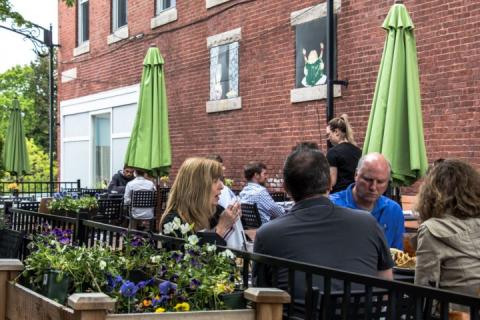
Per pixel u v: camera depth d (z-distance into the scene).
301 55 10.41
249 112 11.62
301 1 10.43
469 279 3.54
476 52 7.84
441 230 3.59
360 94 9.41
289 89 10.70
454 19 8.12
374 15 9.21
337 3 9.75
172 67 13.86
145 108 10.42
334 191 6.90
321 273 2.80
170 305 2.98
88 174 17.61
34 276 3.36
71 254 3.34
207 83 12.78
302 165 3.49
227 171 12.20
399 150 6.33
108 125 16.62
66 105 18.59
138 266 3.62
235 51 11.92
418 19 8.58
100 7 16.67
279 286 3.35
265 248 3.42
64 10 18.59
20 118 16.56
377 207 5.02
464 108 7.99
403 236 5.05
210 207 4.48
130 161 10.48
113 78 16.12
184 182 4.48
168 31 13.89
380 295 2.99
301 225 3.41
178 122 13.73
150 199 11.25
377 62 9.16
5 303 3.38
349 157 6.87
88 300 2.49
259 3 11.34
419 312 2.44
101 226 4.67
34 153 34.41
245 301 3.02
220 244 4.12
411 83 6.41
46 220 5.81
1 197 14.83
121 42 15.67
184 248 3.62
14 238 5.62
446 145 8.23
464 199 3.62
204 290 3.00
